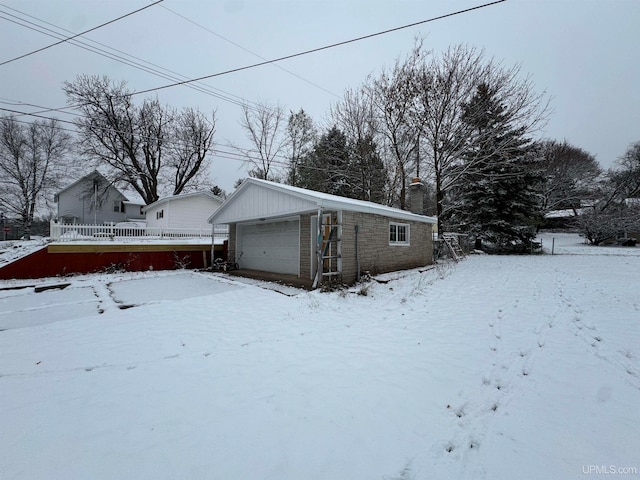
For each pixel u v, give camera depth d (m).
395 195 20.19
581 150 32.31
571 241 26.42
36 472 1.83
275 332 4.60
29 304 6.59
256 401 2.67
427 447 2.06
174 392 2.85
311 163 23.86
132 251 12.09
